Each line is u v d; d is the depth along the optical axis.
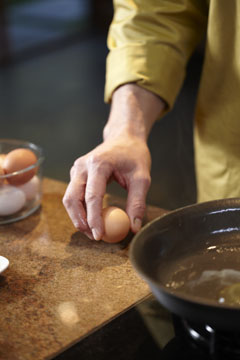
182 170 3.36
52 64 6.07
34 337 1.00
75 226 1.22
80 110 4.58
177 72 1.43
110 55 1.44
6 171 1.33
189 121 4.15
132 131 1.30
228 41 1.37
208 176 1.53
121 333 0.99
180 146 3.71
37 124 4.30
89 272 1.14
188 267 1.00
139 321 1.01
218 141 1.47
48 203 1.39
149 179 1.22
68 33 7.06
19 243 1.25
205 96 1.46
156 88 1.38
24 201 1.33
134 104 1.36
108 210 1.21
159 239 1.00
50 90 5.17
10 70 5.93
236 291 0.95
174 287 0.97
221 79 1.41
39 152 1.40
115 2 1.49
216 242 1.03
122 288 1.10
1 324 1.04
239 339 0.93
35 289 1.11
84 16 7.39
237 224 1.04
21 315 1.05
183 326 0.98
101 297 1.08
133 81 1.38
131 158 1.23
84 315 1.04
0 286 1.12
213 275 0.98
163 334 0.98
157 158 3.56
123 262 1.16
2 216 1.32
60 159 3.65
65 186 1.46
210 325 0.90
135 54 1.40
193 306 0.86
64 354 0.97
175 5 1.43
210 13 1.37
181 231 1.02
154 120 1.41
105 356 0.96
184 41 1.44
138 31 1.42
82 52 6.50
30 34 6.65
